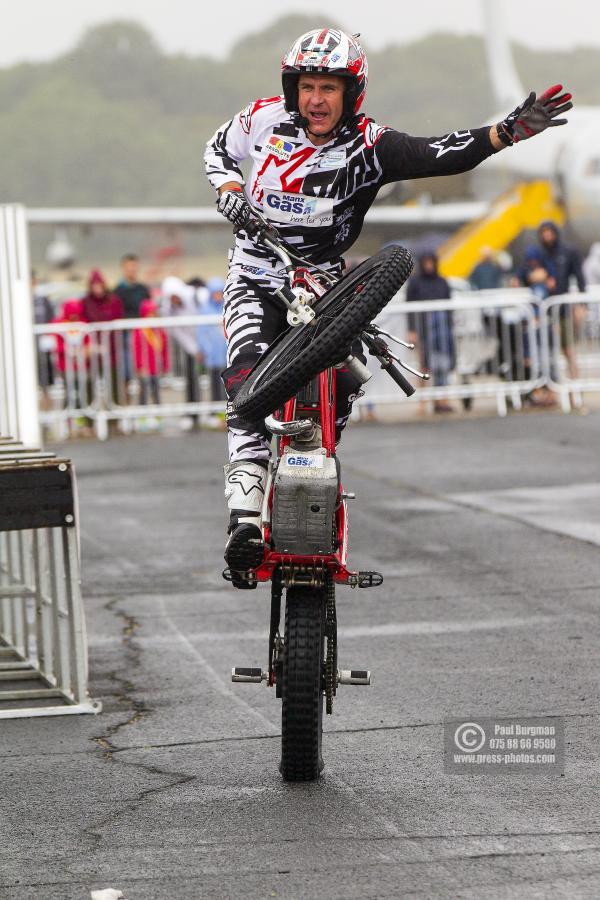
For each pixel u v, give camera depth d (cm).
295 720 918
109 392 3428
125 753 1019
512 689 1149
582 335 3578
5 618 1415
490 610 1458
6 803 914
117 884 768
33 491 1114
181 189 13288
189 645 1360
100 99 13538
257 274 969
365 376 906
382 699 1134
